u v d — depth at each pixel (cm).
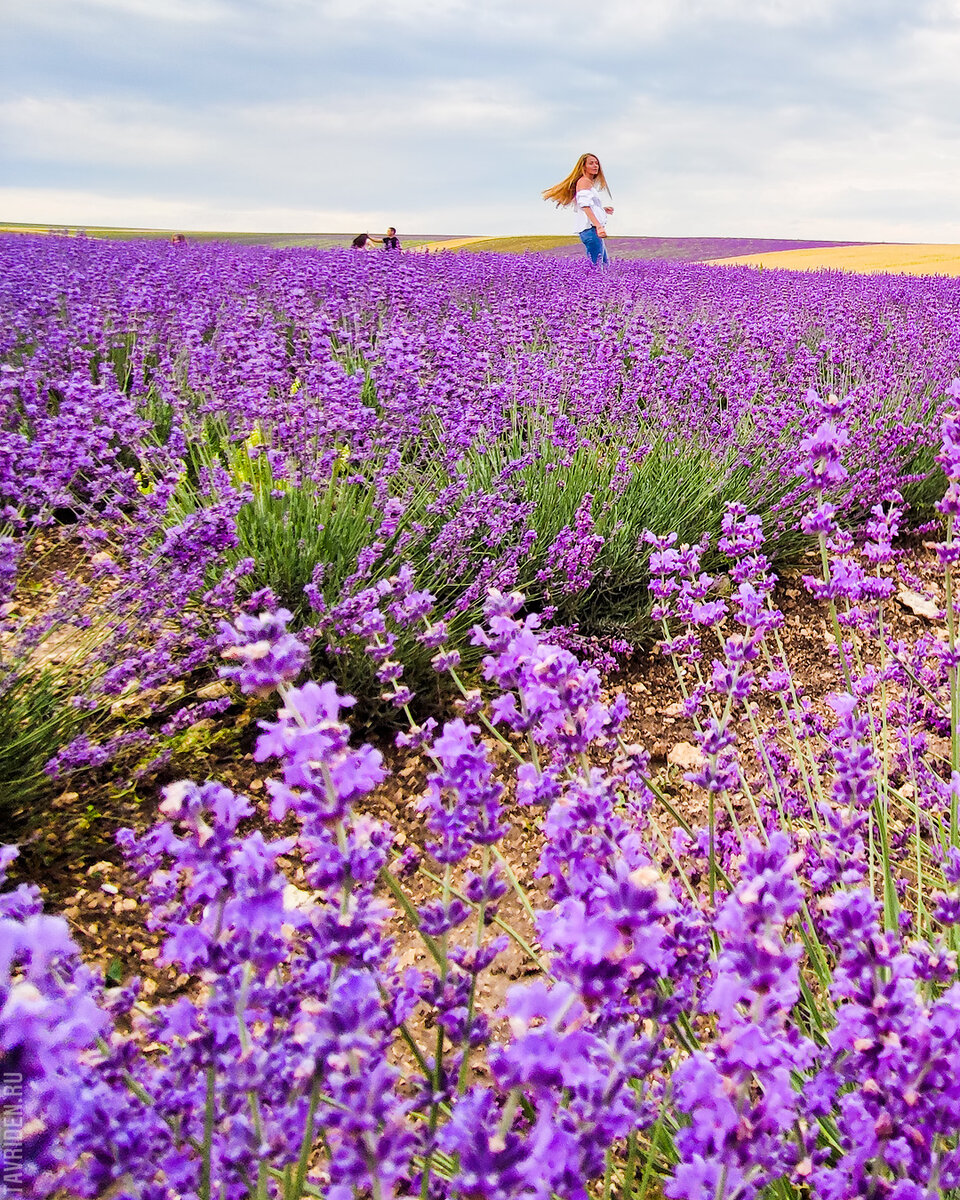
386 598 313
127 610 279
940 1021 90
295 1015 113
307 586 293
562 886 119
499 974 215
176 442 396
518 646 146
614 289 918
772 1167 94
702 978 144
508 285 897
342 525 344
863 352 588
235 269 882
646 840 207
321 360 504
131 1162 84
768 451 444
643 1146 151
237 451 406
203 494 347
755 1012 87
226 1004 100
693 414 473
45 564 363
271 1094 110
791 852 201
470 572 356
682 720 324
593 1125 79
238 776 273
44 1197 81
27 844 233
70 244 1249
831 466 212
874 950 94
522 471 406
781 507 417
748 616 205
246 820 258
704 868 208
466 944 221
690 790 285
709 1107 88
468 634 320
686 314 770
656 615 266
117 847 240
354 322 613
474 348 551
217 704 267
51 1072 75
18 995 71
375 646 199
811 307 819
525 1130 138
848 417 444
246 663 103
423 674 309
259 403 392
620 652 354
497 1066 74
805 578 227
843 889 146
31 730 248
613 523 383
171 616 305
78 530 317
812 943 169
